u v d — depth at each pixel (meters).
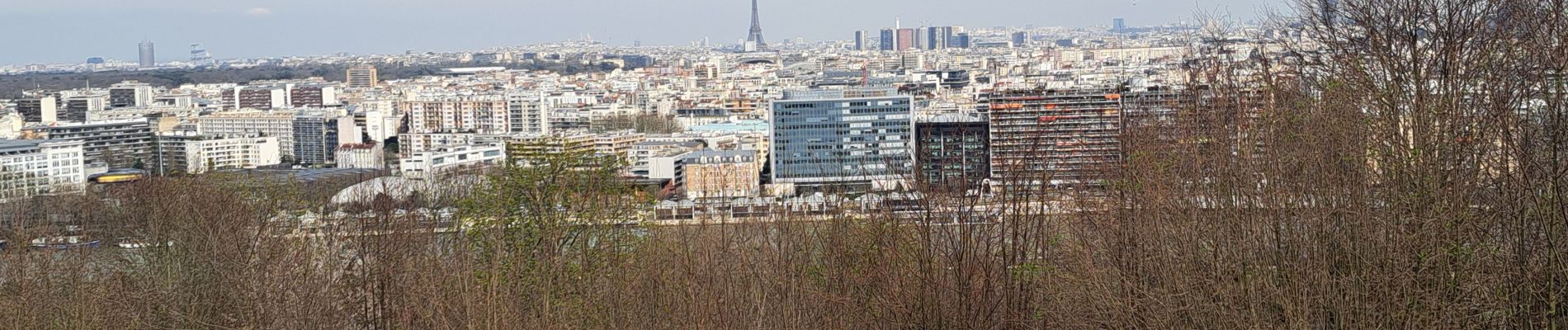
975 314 101.75
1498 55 91.06
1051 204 116.75
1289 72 103.62
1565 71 82.00
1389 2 94.19
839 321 104.81
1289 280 83.69
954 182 120.88
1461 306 80.94
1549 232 75.44
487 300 101.31
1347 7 97.75
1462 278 81.88
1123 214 99.12
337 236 142.25
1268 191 87.56
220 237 137.75
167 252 142.00
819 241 117.56
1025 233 105.00
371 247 132.88
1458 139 87.38
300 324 122.69
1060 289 102.62
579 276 115.56
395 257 127.19
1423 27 95.12
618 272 114.75
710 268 105.06
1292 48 112.12
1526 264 79.75
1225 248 89.38
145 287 132.75
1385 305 80.75
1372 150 87.19
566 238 122.56
